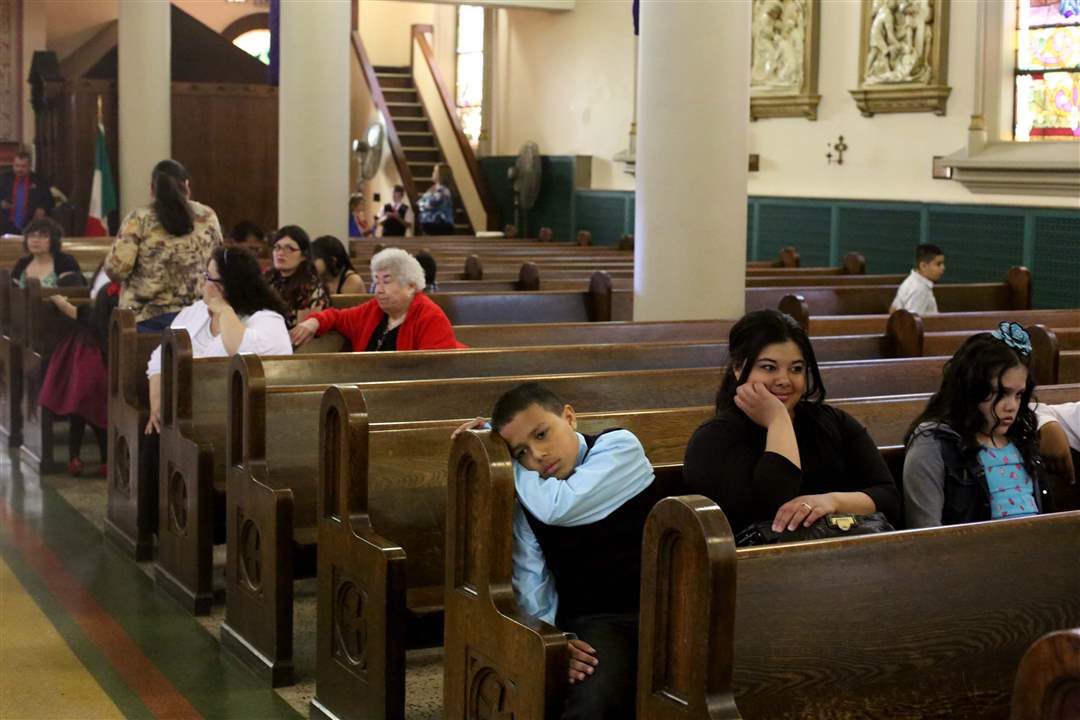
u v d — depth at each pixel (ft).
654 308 22.80
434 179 58.39
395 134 62.85
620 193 51.19
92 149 57.11
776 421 10.66
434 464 13.75
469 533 11.18
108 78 58.80
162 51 46.06
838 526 10.36
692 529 8.39
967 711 9.55
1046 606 9.88
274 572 14.49
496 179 59.88
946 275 37.14
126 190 46.34
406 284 19.38
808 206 42.01
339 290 24.81
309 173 31.81
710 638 8.32
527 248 41.57
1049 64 34.86
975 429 12.03
